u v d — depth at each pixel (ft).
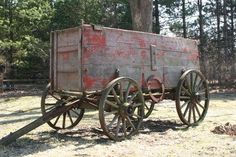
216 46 103.86
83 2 108.99
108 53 30.35
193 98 36.14
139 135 31.48
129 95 31.17
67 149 27.30
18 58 102.63
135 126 31.60
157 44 34.27
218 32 123.34
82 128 35.70
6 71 103.71
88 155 25.46
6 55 102.53
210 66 91.04
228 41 108.06
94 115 44.45
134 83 30.91
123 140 29.89
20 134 28.99
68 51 30.40
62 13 107.65
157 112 46.11
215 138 30.45
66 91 31.22
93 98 30.42
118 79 29.76
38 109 53.88
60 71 31.12
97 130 33.65
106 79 30.22
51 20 107.45
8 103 64.23
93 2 110.11
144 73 32.96
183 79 35.01
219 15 124.57
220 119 40.24
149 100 34.58
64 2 107.34
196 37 127.95
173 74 35.68
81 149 27.20
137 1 55.42
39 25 106.32
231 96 69.77
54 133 33.32
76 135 32.45
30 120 42.47
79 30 29.22
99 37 29.89
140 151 26.35
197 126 36.01
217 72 90.68
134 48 32.22
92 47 29.48
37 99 68.59
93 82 29.50
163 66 34.71
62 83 30.99
